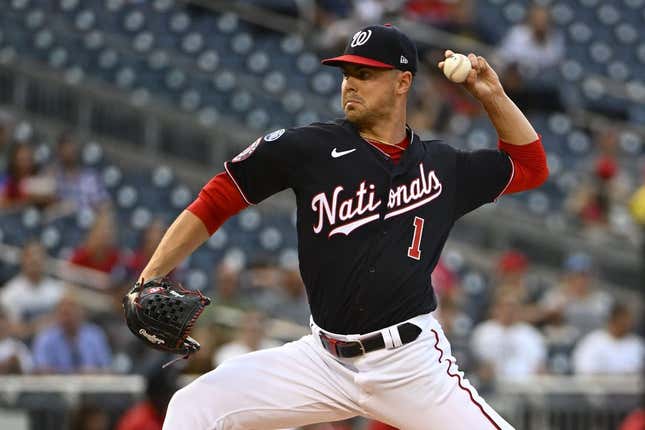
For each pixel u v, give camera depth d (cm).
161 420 2481
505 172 1499
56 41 4781
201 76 4781
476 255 4284
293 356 1483
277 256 4003
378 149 1427
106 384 2698
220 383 1477
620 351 3269
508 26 5662
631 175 4872
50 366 2833
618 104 5303
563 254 4359
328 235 1409
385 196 1412
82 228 3762
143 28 5041
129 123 4494
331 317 1427
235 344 2836
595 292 4166
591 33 5800
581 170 4691
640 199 4262
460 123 4694
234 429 1489
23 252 3306
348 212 1405
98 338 2936
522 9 5791
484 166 1488
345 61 1402
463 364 3100
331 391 1466
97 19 5016
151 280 1438
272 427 1502
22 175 3819
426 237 1431
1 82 4475
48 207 3828
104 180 4169
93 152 4312
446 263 3931
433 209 1439
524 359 3192
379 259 1405
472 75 1473
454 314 3397
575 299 3750
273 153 1419
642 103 5384
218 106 4691
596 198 4488
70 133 4469
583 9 5928
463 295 3897
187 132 4497
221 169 4488
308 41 5222
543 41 5253
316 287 1435
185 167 4478
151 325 1427
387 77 1416
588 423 2977
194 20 5131
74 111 4497
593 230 4419
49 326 2984
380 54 1404
